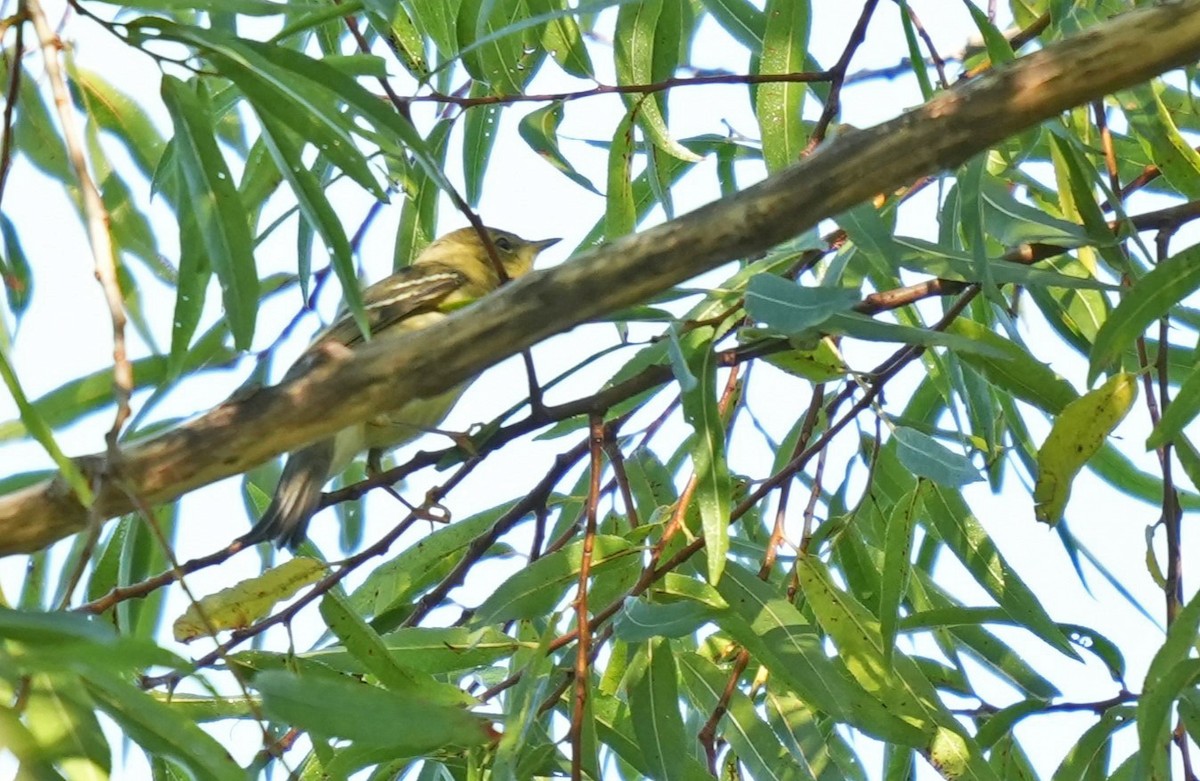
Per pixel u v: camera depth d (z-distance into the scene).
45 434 4.38
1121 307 6.04
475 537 8.10
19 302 6.92
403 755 6.26
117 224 7.45
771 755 6.81
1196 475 6.51
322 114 5.19
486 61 7.84
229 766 4.12
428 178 8.57
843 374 7.20
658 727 6.50
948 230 7.39
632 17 8.00
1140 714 5.54
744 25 8.18
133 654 3.71
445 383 5.60
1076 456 6.38
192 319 6.13
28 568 7.78
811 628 6.53
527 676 5.92
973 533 7.50
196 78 6.09
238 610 6.59
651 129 7.94
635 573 6.84
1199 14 4.98
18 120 7.36
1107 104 8.33
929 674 7.79
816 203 5.28
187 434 5.46
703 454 6.32
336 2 6.36
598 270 5.44
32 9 4.61
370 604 8.05
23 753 3.91
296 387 5.50
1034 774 7.34
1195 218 6.80
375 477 7.55
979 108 5.15
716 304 7.70
